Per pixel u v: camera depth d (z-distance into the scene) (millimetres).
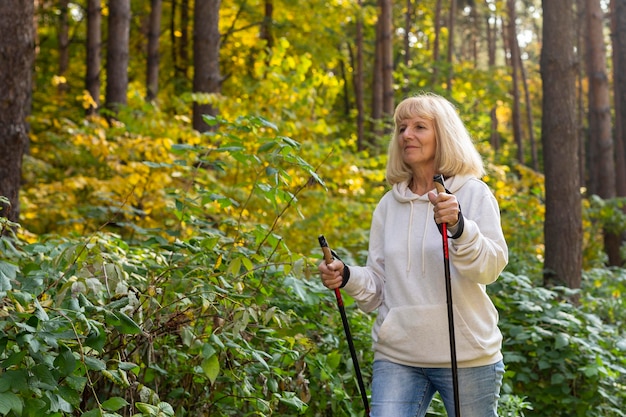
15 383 2686
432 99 3348
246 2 16766
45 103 15820
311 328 4266
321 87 10469
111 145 7938
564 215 7973
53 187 7578
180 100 9258
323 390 4207
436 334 3150
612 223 12414
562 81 7973
